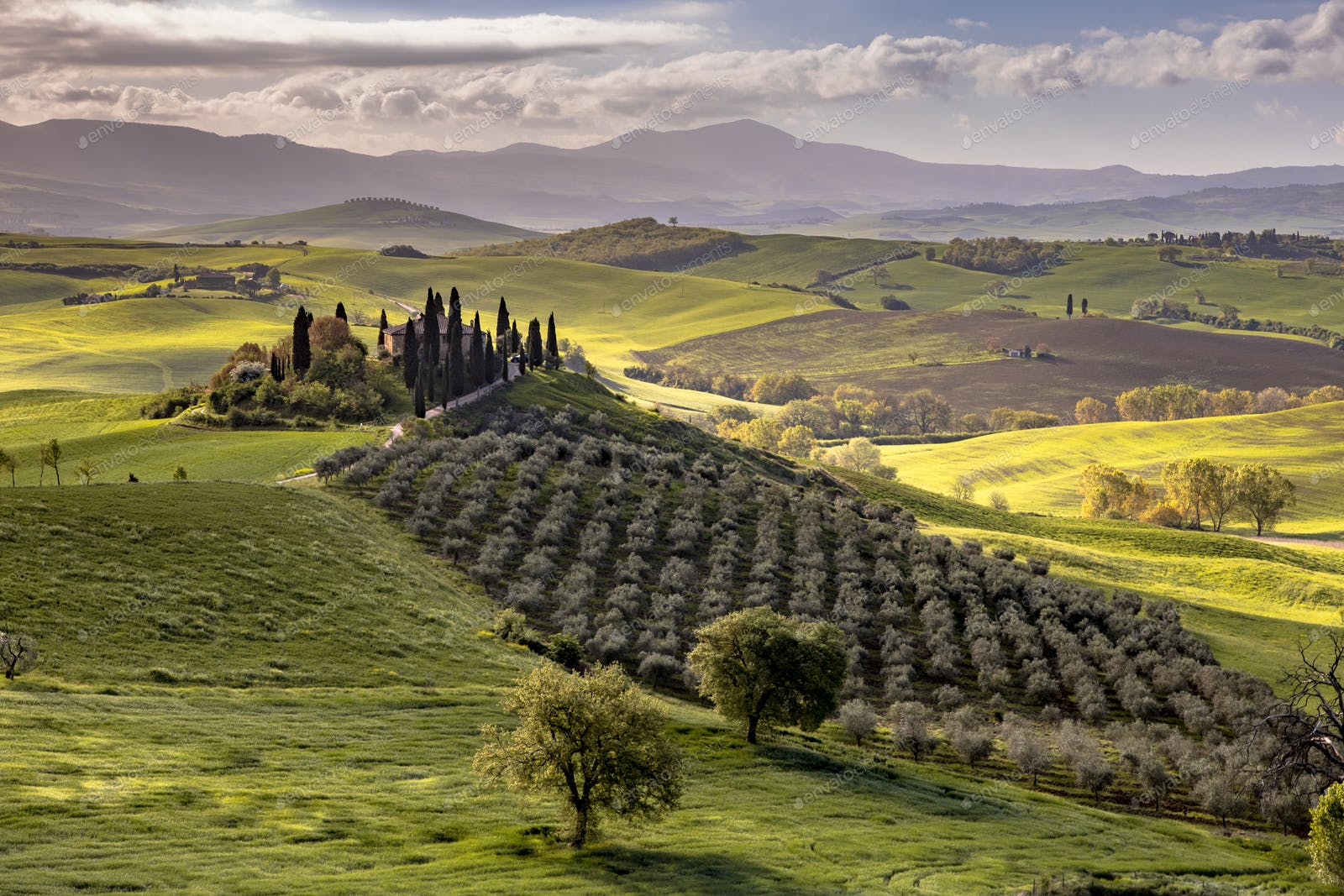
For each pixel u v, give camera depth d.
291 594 79.62
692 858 47.16
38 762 46.75
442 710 64.19
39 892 35.53
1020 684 98.75
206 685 62.44
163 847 40.84
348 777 52.00
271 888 38.31
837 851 50.72
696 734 69.75
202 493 98.19
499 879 41.69
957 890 46.50
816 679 70.00
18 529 77.75
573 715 47.34
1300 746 64.06
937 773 71.00
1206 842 63.31
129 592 72.19
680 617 100.56
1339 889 55.69
